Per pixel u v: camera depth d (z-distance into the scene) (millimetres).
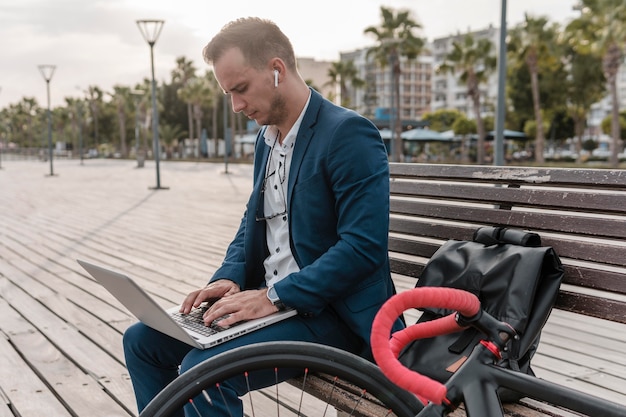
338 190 1618
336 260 1545
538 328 1450
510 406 1397
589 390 2656
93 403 2635
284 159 1758
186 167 33344
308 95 1717
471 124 51281
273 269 1781
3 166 35750
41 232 8008
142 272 5328
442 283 1645
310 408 2580
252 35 1612
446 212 2129
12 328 3711
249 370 1175
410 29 38219
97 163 42812
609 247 1691
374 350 866
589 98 43312
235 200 12367
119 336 3506
